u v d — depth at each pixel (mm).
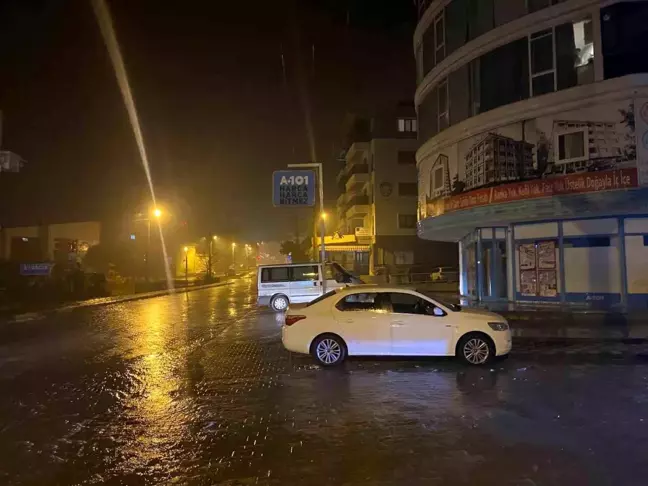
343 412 6934
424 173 23312
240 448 5629
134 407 7477
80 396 8211
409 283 40594
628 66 15930
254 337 14711
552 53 17328
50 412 7289
